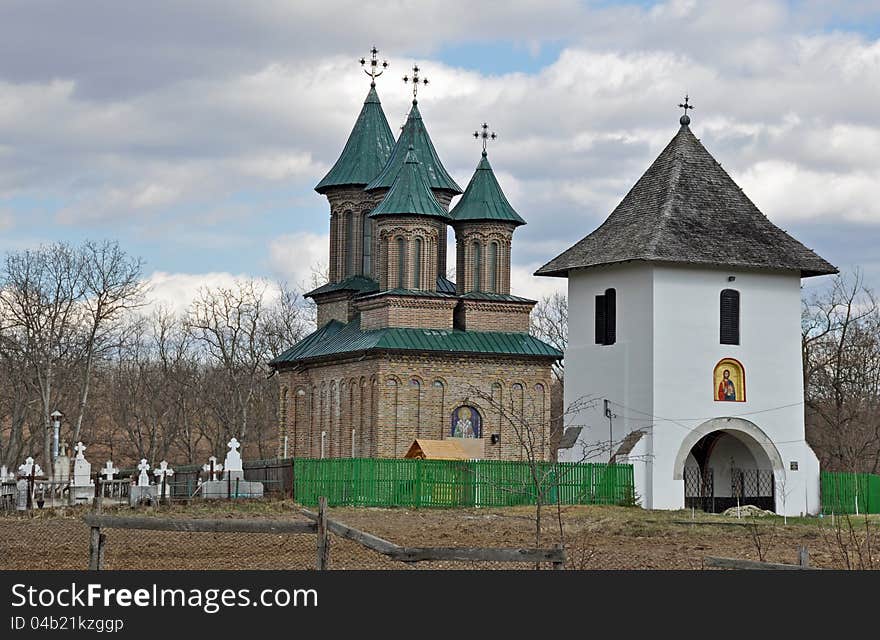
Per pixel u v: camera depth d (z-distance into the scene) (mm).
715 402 61062
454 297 77125
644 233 62031
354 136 87750
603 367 62531
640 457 59281
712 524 47469
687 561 33656
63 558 32938
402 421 74125
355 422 76562
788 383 62781
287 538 37500
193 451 116938
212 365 113125
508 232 80562
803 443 62781
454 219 80188
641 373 60500
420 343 74875
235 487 57875
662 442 59781
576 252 64562
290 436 84375
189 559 32312
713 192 64812
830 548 38906
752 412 61844
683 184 64500
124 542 36531
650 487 59219
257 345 112062
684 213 63125
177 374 112625
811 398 88875
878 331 89750
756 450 62344
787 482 62000
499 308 78625
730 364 61562
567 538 41781
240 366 110938
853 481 63719
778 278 63062
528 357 77062
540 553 21016
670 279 60812
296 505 53844
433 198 78250
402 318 76000
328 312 86188
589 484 58656
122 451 115062
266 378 112312
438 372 75125
